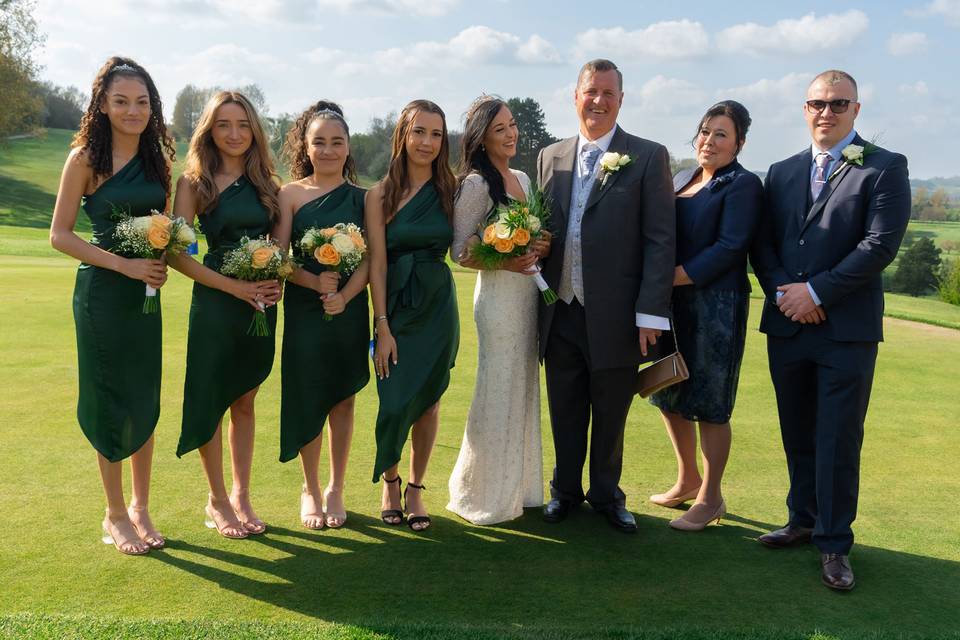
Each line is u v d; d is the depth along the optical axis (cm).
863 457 507
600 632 289
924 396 663
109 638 272
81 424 357
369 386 651
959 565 360
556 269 396
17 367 657
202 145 371
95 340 347
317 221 384
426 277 387
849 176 356
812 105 364
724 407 393
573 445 412
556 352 405
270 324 387
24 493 407
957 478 471
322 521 392
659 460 499
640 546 379
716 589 334
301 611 303
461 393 633
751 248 400
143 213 358
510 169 412
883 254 343
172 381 641
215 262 375
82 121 347
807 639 288
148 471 368
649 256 384
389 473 402
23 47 4047
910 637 292
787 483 465
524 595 323
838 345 355
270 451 491
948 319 1249
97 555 346
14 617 286
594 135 393
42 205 4453
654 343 386
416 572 343
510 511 405
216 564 344
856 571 354
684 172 437
